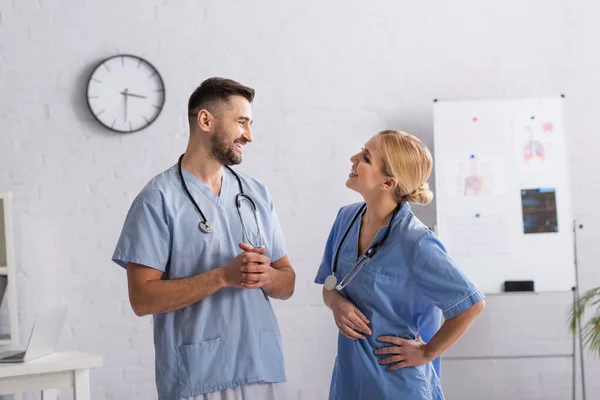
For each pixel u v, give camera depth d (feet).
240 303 6.42
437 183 11.27
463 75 12.00
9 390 7.65
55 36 11.39
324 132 11.81
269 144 11.73
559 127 11.34
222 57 11.69
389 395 6.17
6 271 10.30
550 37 12.11
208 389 6.18
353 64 11.89
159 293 6.06
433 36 12.00
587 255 12.01
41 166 11.29
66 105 11.37
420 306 6.36
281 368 6.60
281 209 11.72
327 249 7.23
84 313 11.29
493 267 11.20
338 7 11.92
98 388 11.27
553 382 11.92
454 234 11.21
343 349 6.51
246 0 11.76
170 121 11.55
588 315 11.96
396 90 11.93
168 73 11.57
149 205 6.31
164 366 6.23
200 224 6.39
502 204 11.24
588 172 12.07
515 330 11.95
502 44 12.07
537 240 11.23
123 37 11.52
